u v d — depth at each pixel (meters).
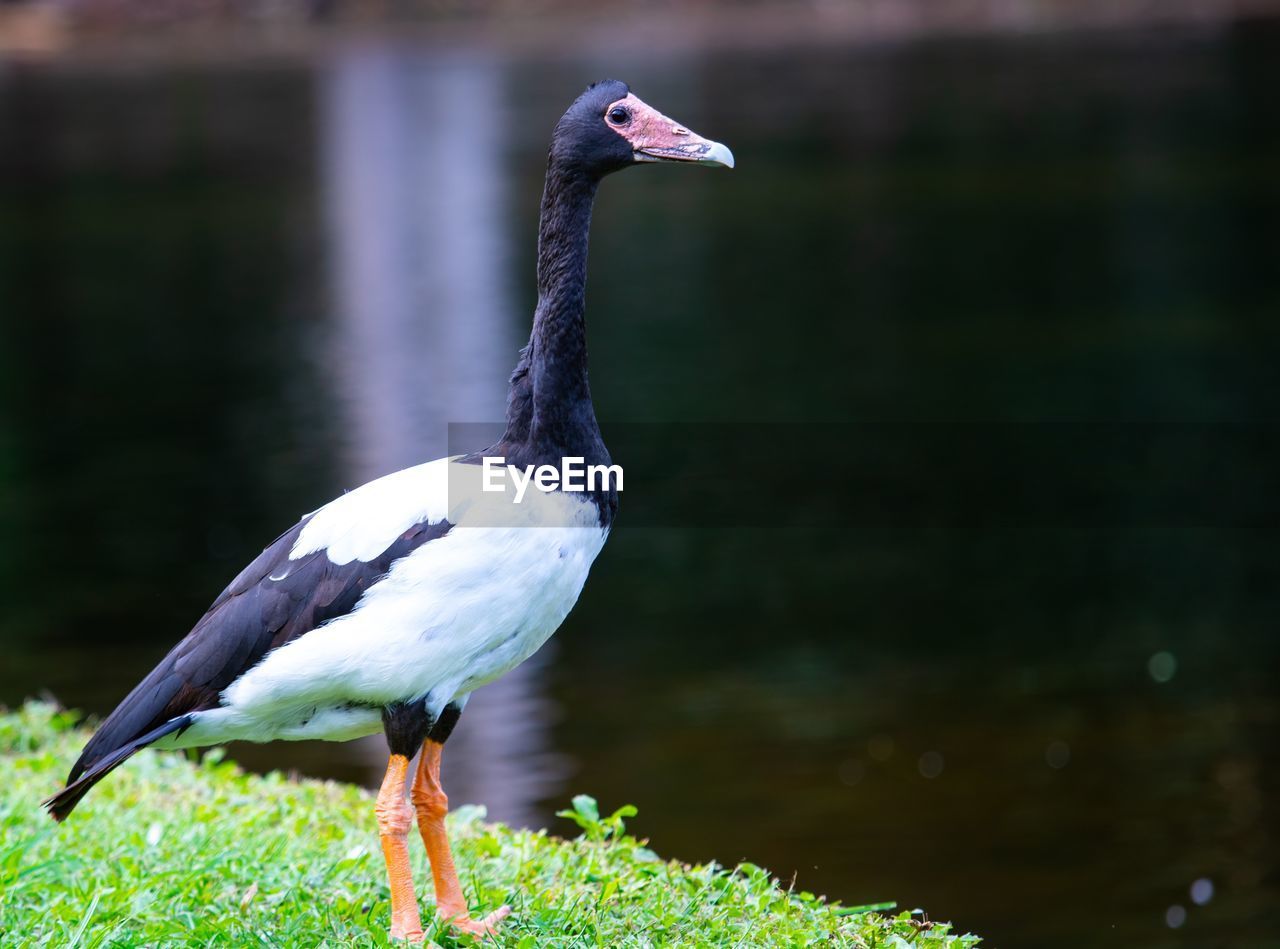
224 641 5.56
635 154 5.99
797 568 16.06
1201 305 27.16
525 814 10.33
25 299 30.27
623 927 5.76
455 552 5.44
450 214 37.06
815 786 11.01
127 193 40.88
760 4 75.25
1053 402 21.73
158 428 21.02
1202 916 9.45
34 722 9.19
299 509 17.16
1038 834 10.41
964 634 14.19
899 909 9.48
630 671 13.24
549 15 72.88
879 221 36.03
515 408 5.82
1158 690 12.81
